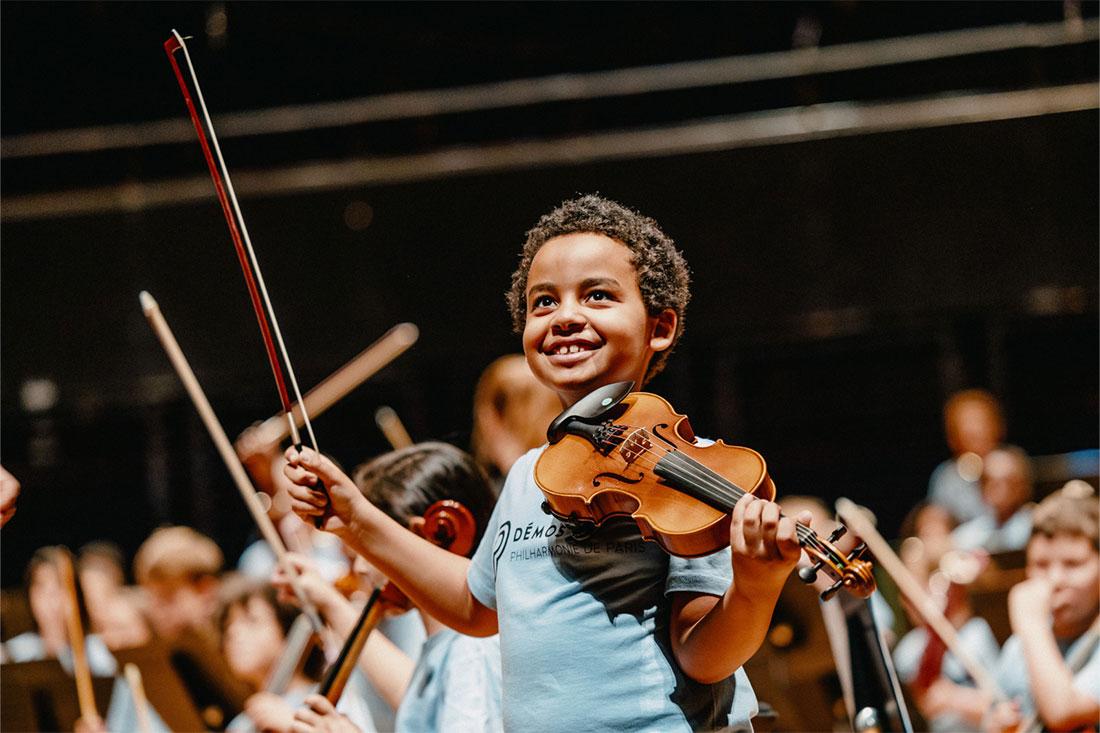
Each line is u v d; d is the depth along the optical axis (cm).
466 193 836
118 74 859
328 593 298
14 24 843
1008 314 826
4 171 840
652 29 874
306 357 831
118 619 570
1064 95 817
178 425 860
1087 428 844
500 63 877
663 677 191
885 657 268
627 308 209
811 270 825
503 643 201
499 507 219
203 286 837
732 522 172
